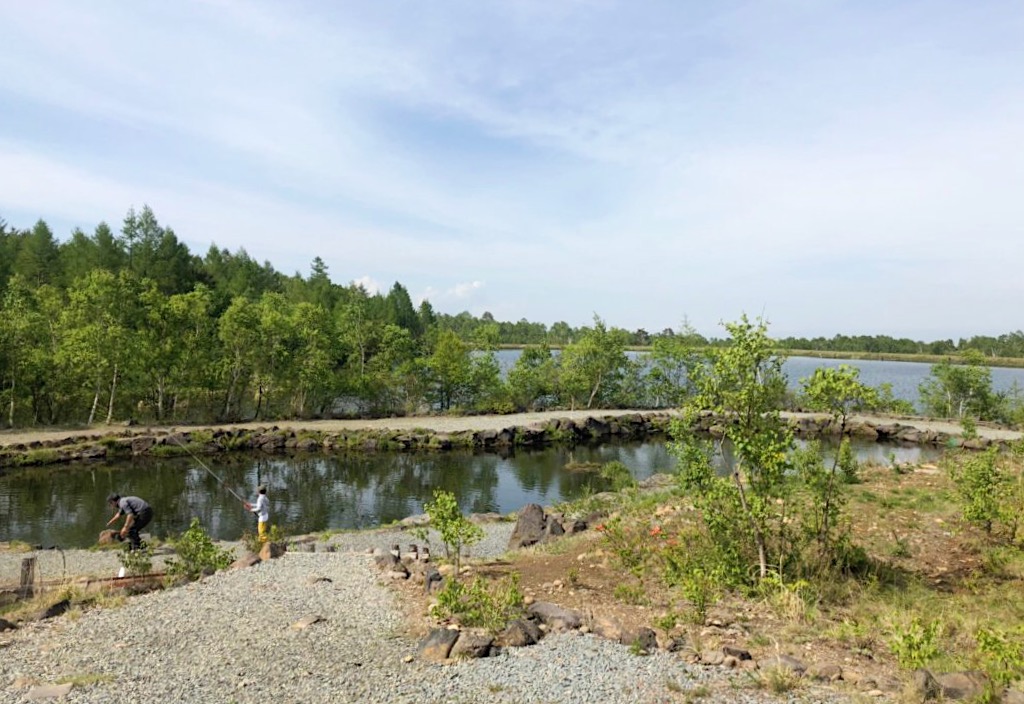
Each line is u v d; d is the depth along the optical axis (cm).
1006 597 916
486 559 1229
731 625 791
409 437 3472
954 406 4644
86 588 1048
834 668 635
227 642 764
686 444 1032
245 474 2767
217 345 4356
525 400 5022
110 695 616
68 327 3800
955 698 569
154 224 6650
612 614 845
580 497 2278
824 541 997
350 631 799
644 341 11325
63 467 2794
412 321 9600
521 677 632
